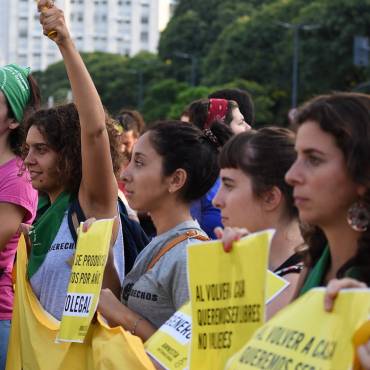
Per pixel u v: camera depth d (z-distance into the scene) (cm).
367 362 265
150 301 405
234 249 316
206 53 7244
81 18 7412
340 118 297
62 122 459
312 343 281
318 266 317
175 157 419
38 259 447
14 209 483
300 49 5175
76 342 407
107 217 448
